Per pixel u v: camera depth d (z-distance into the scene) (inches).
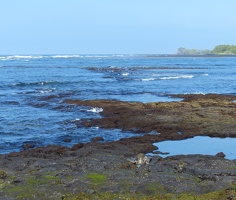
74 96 1930.4
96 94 2047.2
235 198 557.6
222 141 1074.7
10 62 6540.4
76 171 694.5
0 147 999.6
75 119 1334.9
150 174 676.1
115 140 1077.1
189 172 700.0
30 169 713.0
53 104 1643.7
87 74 3563.0
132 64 5910.4
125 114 1381.6
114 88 2384.4
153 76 3358.8
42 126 1245.1
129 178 652.7
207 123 1229.1
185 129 1173.7
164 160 797.9
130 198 570.3
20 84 2536.9
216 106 1556.3
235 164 755.4
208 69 4549.7
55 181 633.6
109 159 778.8
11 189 601.9
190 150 981.8
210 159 791.1
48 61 7263.8
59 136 1117.1
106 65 5541.3
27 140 1072.2
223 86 2613.2
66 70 4165.8
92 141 1058.7
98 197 576.1
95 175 666.2
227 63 6392.7
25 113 1466.5
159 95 2054.6
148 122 1248.8
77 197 573.3
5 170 701.9
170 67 4889.3
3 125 1255.5
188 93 2160.4
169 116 1330.0
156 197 574.9
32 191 593.9
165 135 1104.8
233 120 1266.0
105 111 1462.8
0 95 1983.3
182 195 578.9
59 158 805.2
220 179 653.9
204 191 601.3
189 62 6825.8
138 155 784.9
